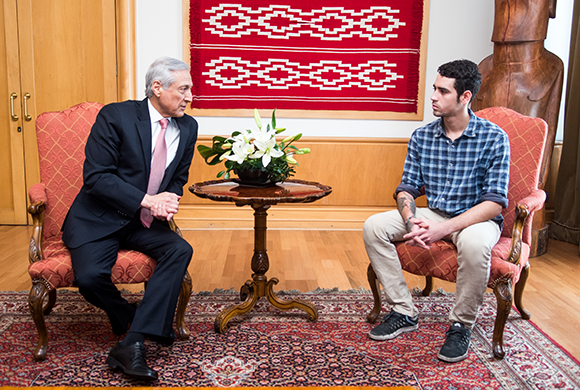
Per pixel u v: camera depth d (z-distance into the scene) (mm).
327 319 2391
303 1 3822
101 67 3881
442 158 2264
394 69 3928
